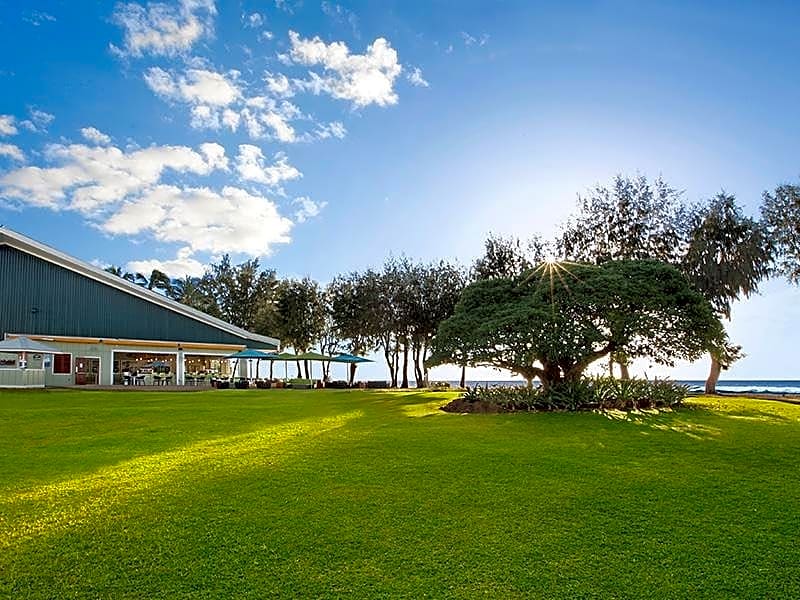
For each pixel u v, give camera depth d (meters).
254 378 43.69
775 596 4.35
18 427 12.64
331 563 4.85
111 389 29.70
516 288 17.16
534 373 16.23
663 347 15.23
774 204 28.69
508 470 7.68
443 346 16.52
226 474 7.65
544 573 4.68
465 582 4.53
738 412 14.16
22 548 5.18
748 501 6.41
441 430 11.06
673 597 4.32
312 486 6.98
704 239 29.09
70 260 32.56
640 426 11.49
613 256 31.39
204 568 4.77
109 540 5.34
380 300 44.72
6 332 30.45
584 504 6.28
